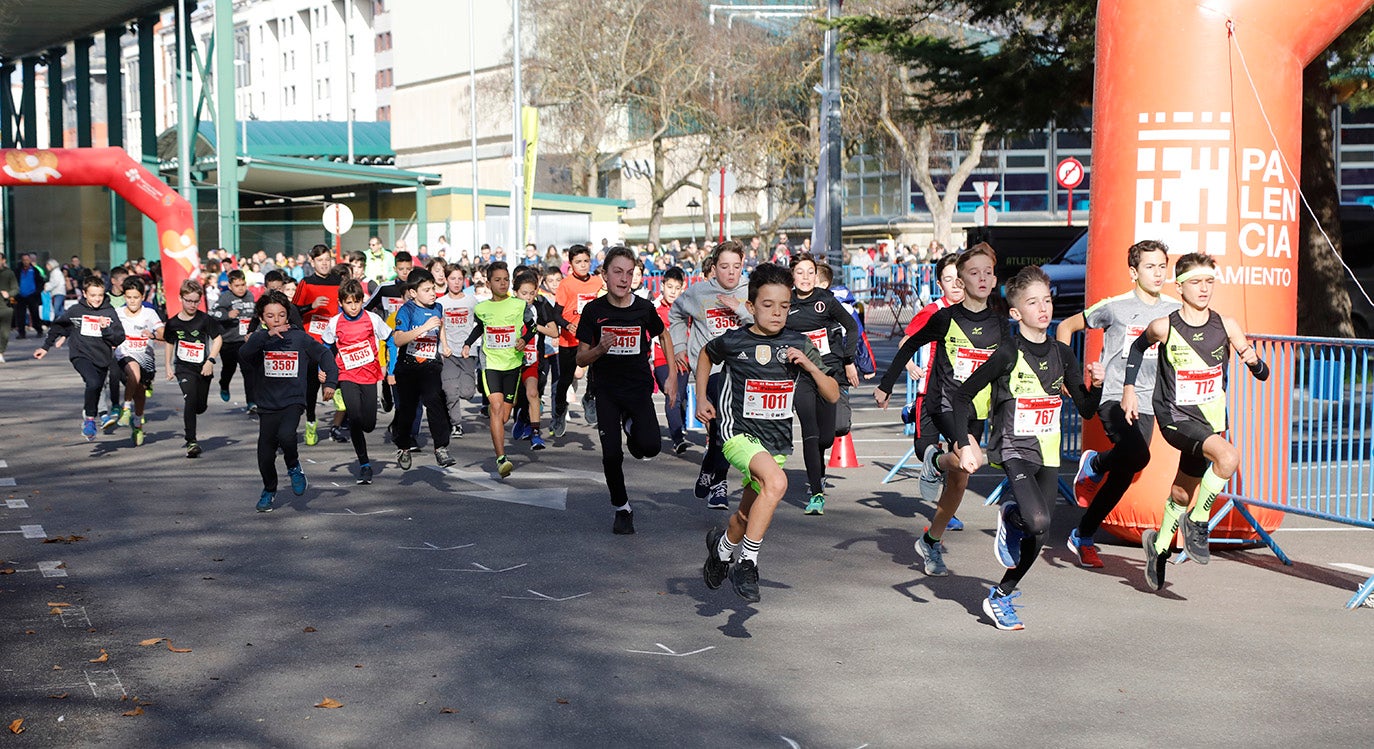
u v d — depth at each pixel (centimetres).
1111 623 646
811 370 649
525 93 5106
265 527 886
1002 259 2731
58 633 625
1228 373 804
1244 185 809
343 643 607
